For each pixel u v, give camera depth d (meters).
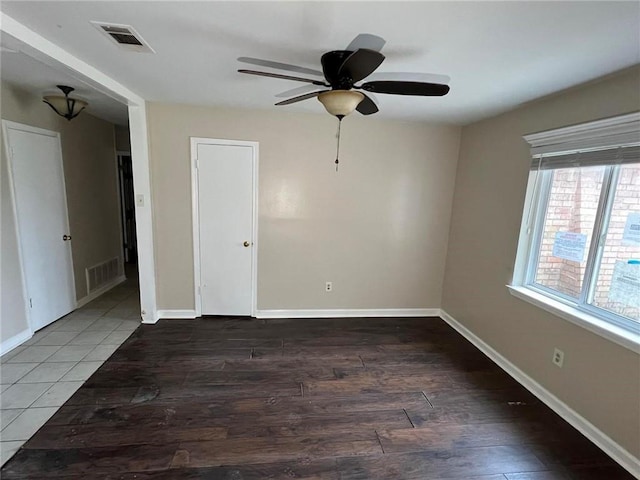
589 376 1.96
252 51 1.79
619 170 1.90
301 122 3.26
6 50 1.87
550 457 1.81
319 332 3.29
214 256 3.41
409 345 3.09
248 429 1.93
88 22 1.51
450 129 3.47
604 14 1.28
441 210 3.63
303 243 3.50
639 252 1.79
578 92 2.09
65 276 3.44
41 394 2.17
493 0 1.22
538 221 2.52
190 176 3.22
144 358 2.66
